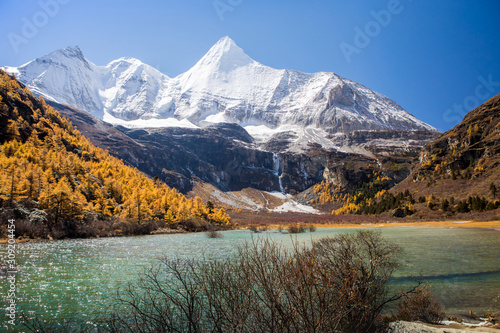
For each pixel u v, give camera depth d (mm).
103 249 39500
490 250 29484
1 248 40812
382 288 10797
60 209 61562
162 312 7598
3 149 83000
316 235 51812
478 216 78625
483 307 12719
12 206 55750
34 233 52719
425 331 8812
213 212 117000
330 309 6473
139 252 36094
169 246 42750
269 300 6320
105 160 134625
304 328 6047
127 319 11586
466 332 8648
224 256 28641
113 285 19578
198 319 7199
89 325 12164
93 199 83125
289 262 6664
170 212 89438
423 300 11547
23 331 12344
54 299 16844
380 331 9641
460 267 21078
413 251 29141
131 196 88500
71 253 35438
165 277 19594
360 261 9320
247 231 82375
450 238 41406
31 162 80125
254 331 6191
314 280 6309
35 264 27969
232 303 6602
